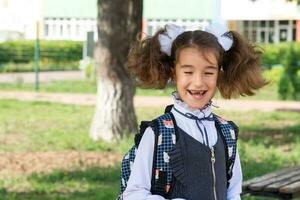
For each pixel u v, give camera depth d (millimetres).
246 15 34188
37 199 8250
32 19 40844
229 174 3441
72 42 33906
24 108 18312
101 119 12461
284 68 22297
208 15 35250
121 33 12078
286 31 35344
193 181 3260
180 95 3363
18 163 10609
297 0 17859
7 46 33219
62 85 25766
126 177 3342
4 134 13664
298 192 6246
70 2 39188
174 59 3416
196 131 3320
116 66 12273
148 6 36125
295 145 12828
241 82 3562
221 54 3398
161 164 3262
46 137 13102
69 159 10953
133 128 12445
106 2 12070
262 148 12219
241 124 15922
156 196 3223
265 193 6172
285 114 17953
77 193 8594
